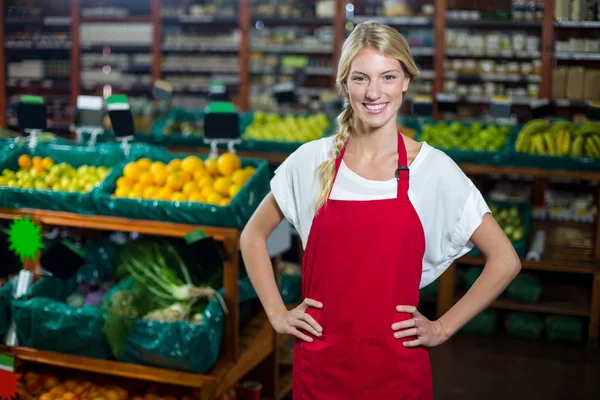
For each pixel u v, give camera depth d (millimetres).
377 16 8141
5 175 3465
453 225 1832
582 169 4684
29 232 3094
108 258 3469
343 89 1881
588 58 7488
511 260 1803
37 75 9016
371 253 1814
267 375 3514
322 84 8891
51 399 3150
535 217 5539
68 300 3260
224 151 5672
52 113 9078
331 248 1840
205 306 3074
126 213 3096
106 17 8727
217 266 2938
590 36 7594
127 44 8680
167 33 8680
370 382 1840
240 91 8500
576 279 5336
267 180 3318
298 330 1896
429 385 1889
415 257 1829
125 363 3002
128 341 2949
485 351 4539
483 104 8094
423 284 1942
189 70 8734
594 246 4949
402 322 1803
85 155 3604
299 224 1974
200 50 8750
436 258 1883
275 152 5664
